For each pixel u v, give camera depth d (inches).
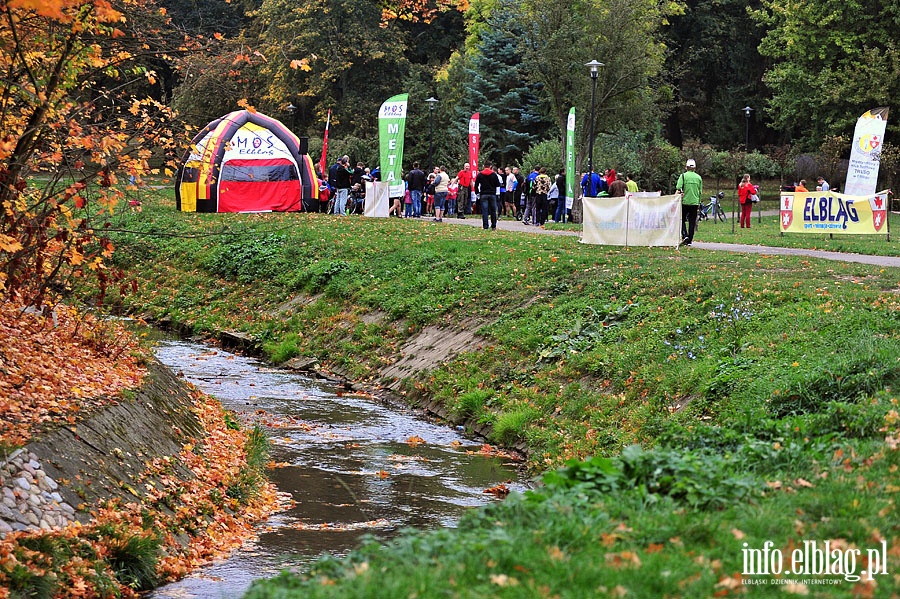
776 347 558.9
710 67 3029.0
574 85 1813.5
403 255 1045.2
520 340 729.6
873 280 725.9
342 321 935.7
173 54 502.0
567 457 528.7
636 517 275.6
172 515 399.2
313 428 639.1
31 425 379.6
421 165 2623.0
